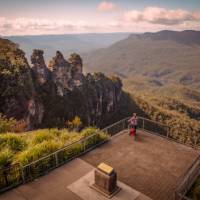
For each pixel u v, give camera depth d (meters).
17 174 9.47
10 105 61.94
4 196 8.61
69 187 9.14
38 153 10.56
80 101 105.75
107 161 11.16
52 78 95.31
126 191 9.11
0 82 62.00
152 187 9.50
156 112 150.12
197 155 11.95
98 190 8.91
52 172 10.06
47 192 8.88
